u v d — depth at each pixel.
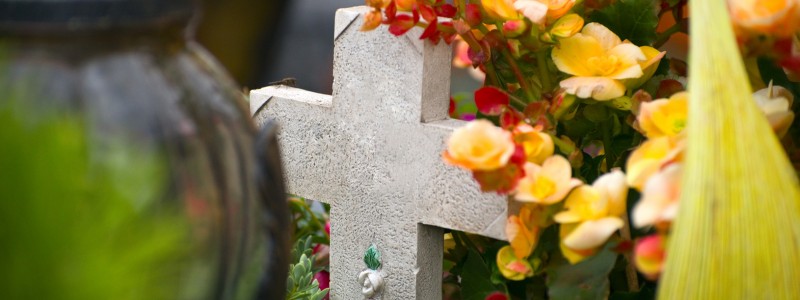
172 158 0.87
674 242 0.88
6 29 0.87
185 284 0.88
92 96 0.86
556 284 1.12
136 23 0.88
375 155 1.34
